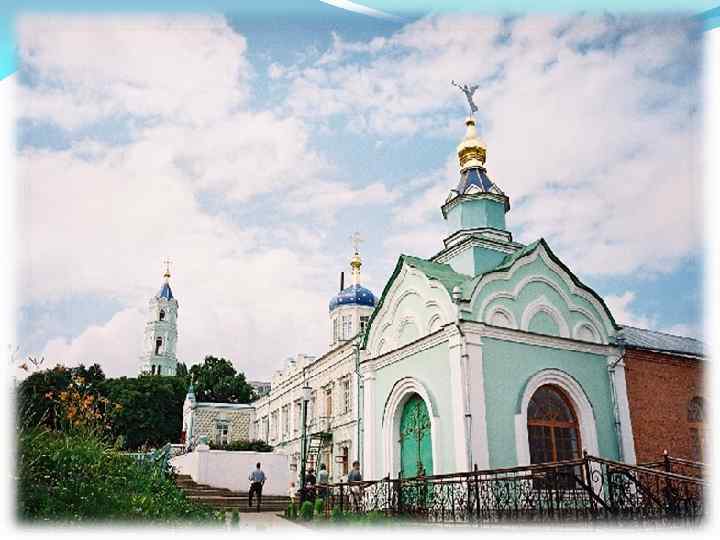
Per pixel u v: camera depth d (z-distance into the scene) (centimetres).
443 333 1486
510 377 1474
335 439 2925
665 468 1406
